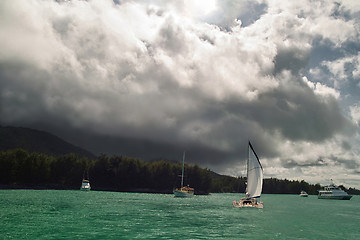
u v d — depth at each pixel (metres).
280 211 73.62
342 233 37.19
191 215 51.78
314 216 61.81
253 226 40.03
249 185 67.00
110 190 180.25
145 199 101.44
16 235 27.73
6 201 65.44
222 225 39.88
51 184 158.00
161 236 29.75
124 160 187.38
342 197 174.50
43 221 36.88
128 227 34.53
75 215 44.09
